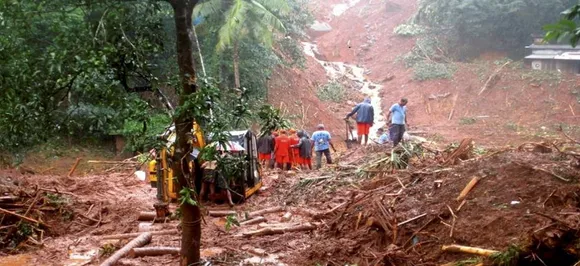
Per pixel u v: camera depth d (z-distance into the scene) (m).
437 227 6.68
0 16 4.84
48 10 4.96
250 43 23.28
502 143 19.56
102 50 4.80
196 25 20.16
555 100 23.20
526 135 20.34
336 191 10.76
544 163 6.89
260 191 11.88
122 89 5.32
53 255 8.18
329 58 34.09
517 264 5.33
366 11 39.00
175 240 8.48
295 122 24.16
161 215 9.52
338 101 28.22
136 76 5.36
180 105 5.07
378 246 7.04
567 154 7.26
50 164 15.63
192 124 5.27
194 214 5.65
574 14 2.93
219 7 20.11
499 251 5.58
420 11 32.84
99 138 18.02
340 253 7.12
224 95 5.57
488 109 24.11
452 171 7.85
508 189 6.55
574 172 6.48
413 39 32.50
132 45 5.00
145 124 5.29
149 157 5.80
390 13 37.41
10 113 5.03
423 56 30.22
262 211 9.95
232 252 7.70
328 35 36.94
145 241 8.20
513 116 23.16
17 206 9.83
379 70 31.50
